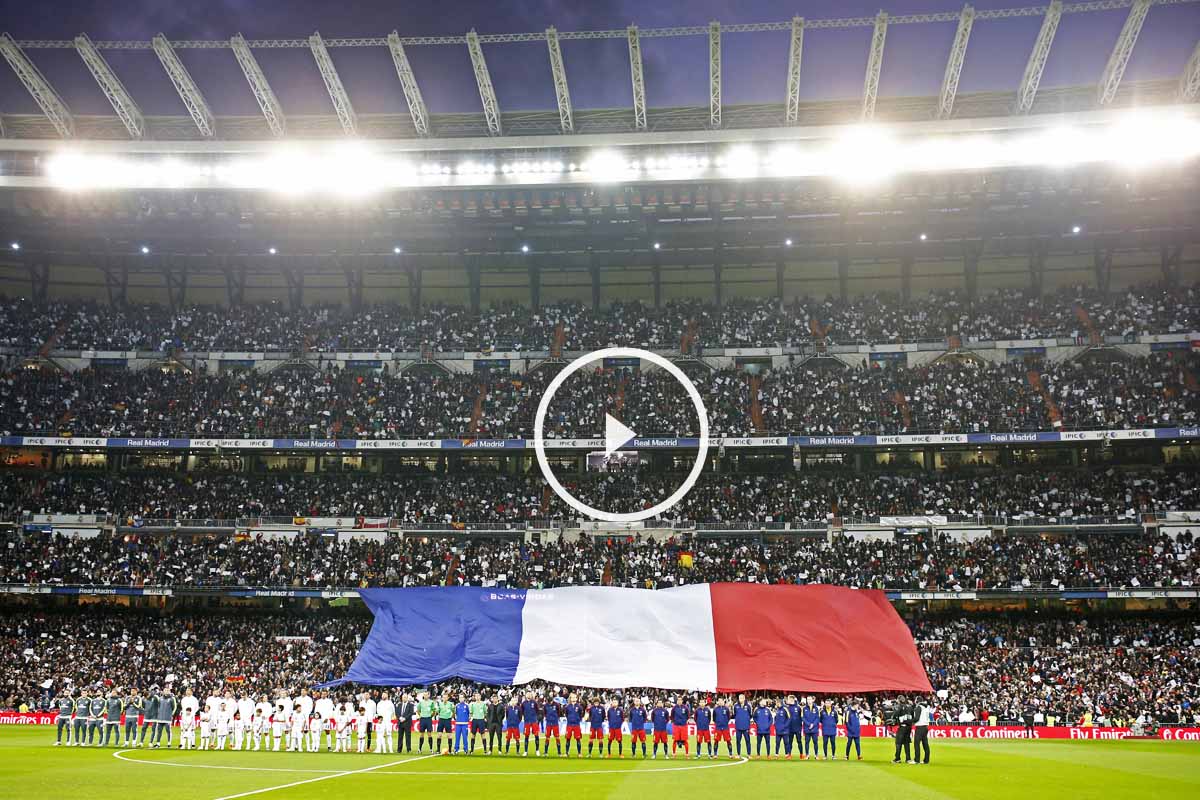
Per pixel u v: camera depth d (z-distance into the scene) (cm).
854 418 6975
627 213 6981
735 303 8300
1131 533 6212
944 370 7400
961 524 6438
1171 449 6944
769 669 4862
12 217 7062
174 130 6444
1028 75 5731
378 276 8712
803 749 4094
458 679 5178
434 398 7481
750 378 7600
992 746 4391
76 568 6275
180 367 7881
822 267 8525
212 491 7031
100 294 8494
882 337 7756
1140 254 7994
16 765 2923
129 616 6431
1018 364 7325
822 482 6981
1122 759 3622
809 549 6334
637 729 3906
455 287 8681
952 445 6944
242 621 6369
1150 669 5453
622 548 6456
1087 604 6219
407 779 2608
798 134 5962
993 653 5712
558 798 2234
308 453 7525
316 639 6103
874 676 4850
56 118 6281
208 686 5516
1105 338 7312
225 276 8606
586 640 4981
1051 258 8112
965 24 5550
